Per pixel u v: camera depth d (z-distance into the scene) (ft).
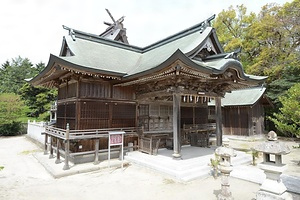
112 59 40.29
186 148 41.04
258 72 75.31
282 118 35.99
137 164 32.99
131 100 39.42
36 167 32.65
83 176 27.58
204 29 37.78
